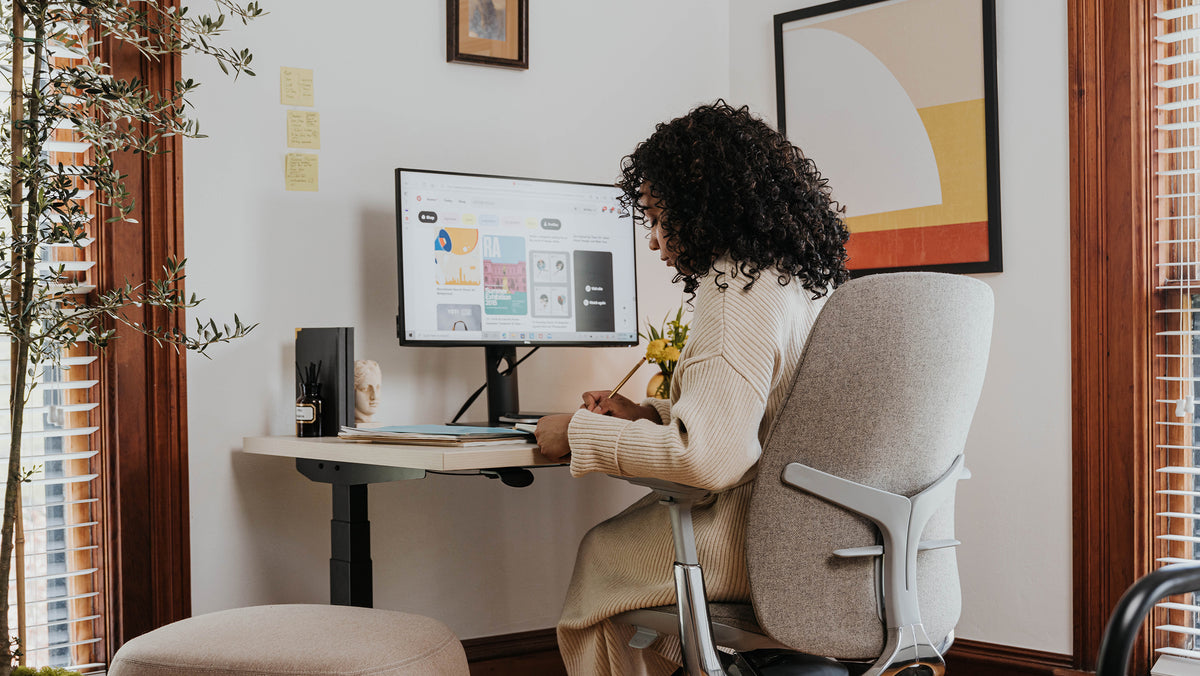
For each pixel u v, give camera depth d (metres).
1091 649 2.54
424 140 2.66
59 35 1.74
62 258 2.25
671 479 1.48
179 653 1.57
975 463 2.73
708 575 1.56
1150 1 2.54
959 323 1.43
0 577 1.63
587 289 2.53
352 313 2.54
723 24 3.22
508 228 2.44
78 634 2.29
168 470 2.29
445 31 2.70
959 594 1.58
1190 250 2.56
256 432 2.41
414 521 2.63
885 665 1.42
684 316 3.09
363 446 1.87
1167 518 2.56
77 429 2.24
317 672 1.50
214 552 2.36
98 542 2.30
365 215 2.57
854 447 1.41
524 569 2.80
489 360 2.47
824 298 1.68
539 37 2.86
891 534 1.42
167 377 2.29
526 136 2.83
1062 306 2.60
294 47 2.48
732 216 1.52
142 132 2.27
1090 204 2.55
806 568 1.42
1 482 2.20
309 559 2.49
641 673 1.73
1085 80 2.57
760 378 1.46
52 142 2.18
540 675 2.79
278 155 2.45
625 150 3.01
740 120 1.61
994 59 2.70
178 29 1.90
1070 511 2.58
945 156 2.79
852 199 2.96
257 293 2.41
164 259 2.29
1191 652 2.49
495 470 1.76
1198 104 2.49
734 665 1.53
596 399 1.78
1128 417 2.51
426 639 1.65
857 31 2.94
